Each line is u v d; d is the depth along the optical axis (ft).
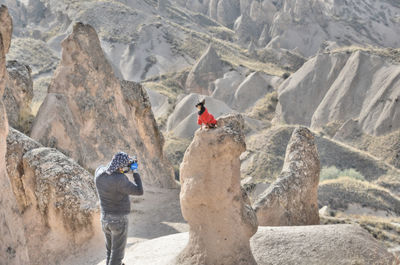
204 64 246.27
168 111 189.16
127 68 274.57
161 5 381.60
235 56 304.09
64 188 25.16
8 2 355.97
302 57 307.99
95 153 38.14
